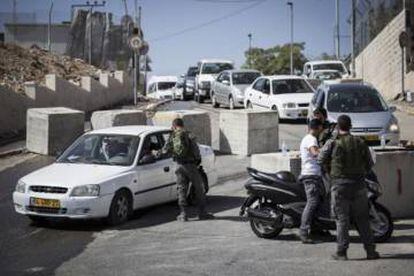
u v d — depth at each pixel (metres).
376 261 8.62
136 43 30.95
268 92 26.59
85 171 11.41
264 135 18.86
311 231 10.09
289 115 25.41
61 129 19.44
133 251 9.44
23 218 11.93
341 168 8.48
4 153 19.31
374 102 18.06
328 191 9.59
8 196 14.05
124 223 11.41
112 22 56.56
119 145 12.11
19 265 8.81
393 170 11.19
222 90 32.59
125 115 19.58
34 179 11.21
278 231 9.94
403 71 35.91
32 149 19.84
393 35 40.38
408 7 39.44
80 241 10.16
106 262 8.87
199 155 11.39
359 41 51.00
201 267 8.50
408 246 9.38
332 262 8.62
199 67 41.09
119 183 11.27
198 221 11.44
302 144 9.60
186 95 44.62
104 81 34.59
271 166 12.33
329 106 17.88
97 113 19.97
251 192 9.99
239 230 10.66
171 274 8.20
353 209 8.65
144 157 11.91
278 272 8.20
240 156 18.70
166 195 12.39
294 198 9.75
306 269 8.30
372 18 46.84
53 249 9.68
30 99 25.23
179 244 9.80
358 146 8.51
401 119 27.50
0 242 10.17
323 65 40.88
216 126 25.11
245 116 18.58
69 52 56.00
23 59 35.19
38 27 61.06
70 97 28.88
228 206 12.68
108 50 55.75
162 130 12.77
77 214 10.84
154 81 54.44
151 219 11.71
